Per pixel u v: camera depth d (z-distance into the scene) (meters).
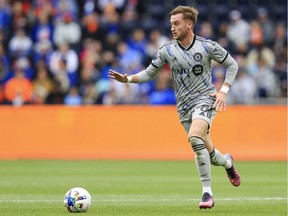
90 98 73.56
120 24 88.25
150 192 38.97
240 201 33.97
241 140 65.56
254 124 65.62
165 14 92.81
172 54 30.61
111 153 66.75
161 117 66.50
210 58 30.61
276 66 80.31
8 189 40.53
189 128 31.06
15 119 67.62
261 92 77.56
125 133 66.81
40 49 82.56
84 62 78.38
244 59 81.69
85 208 28.91
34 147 67.44
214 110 30.53
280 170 54.50
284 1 95.19
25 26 86.38
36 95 75.25
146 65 80.56
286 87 77.81
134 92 74.25
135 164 60.72
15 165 59.66
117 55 84.38
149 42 85.75
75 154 67.06
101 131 67.06
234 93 75.31
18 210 29.80
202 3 94.19
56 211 29.41
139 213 28.88
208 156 29.72
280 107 65.62
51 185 43.16
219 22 91.62
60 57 78.06
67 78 76.81
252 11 93.31
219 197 35.97
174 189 40.78
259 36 85.69
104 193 38.41
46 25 85.06
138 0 92.06
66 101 74.94
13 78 75.06
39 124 67.50
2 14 87.69
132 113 66.81
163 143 66.31
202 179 29.73
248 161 63.75
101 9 89.38
